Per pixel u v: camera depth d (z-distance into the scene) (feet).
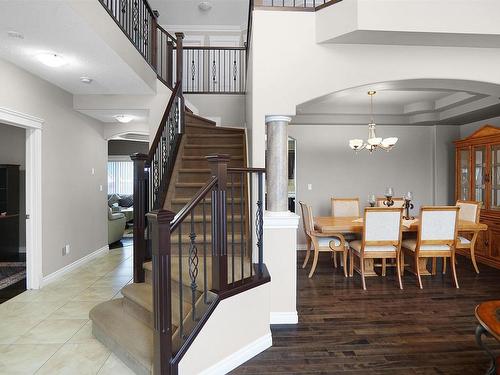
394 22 8.77
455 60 9.78
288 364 7.55
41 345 8.29
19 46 9.36
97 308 9.22
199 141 14.98
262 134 9.61
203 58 22.17
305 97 9.61
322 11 9.47
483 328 5.99
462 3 8.87
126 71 11.48
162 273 6.10
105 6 9.13
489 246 16.12
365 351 8.11
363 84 9.70
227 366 7.25
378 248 12.90
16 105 10.98
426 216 12.89
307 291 12.48
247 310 7.79
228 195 12.77
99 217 18.11
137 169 9.72
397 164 20.65
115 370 7.20
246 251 10.69
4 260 17.21
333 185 20.47
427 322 9.72
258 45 9.58
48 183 13.05
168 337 6.16
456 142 18.56
